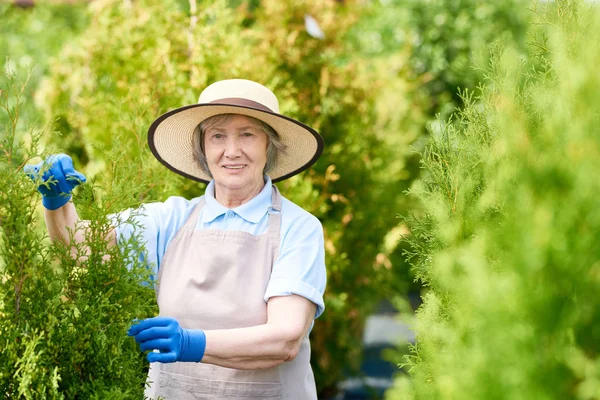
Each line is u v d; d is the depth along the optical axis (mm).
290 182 4379
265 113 2135
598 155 1018
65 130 4312
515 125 1204
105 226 1854
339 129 5207
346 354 5113
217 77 4031
